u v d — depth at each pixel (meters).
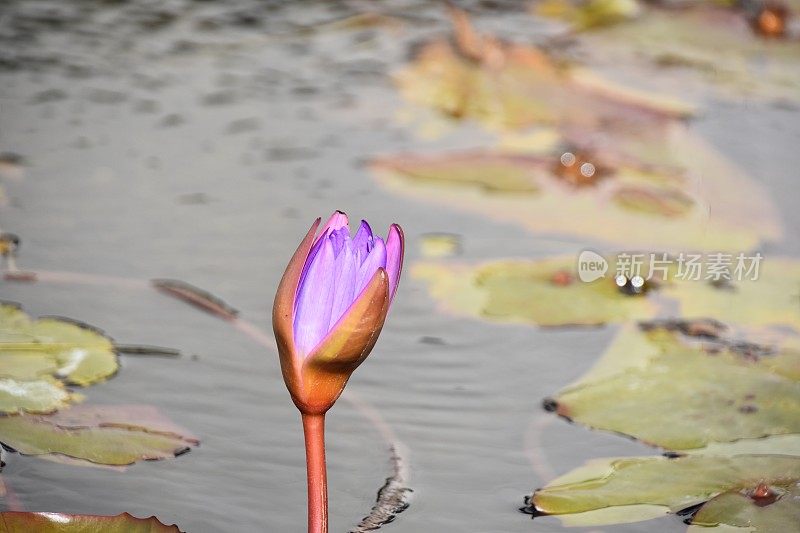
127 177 2.22
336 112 2.68
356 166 2.38
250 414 1.89
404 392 1.93
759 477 1.84
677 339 2.01
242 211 2.16
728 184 2.39
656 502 1.82
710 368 1.97
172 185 2.20
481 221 2.19
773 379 1.95
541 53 3.14
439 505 1.82
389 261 1.67
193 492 1.81
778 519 1.81
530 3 3.59
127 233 2.11
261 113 2.63
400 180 2.32
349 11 3.40
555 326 2.02
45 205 2.14
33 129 2.42
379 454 1.86
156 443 1.85
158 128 2.49
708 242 2.16
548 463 1.86
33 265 2.05
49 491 1.80
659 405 1.92
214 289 2.04
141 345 1.96
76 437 1.84
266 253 2.10
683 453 1.87
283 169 2.33
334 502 1.81
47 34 3.00
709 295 2.07
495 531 1.80
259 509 1.80
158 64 2.88
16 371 1.90
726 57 3.25
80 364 1.92
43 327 1.96
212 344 1.96
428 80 2.91
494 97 2.85
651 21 3.51
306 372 1.67
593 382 1.95
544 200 2.27
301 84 2.83
